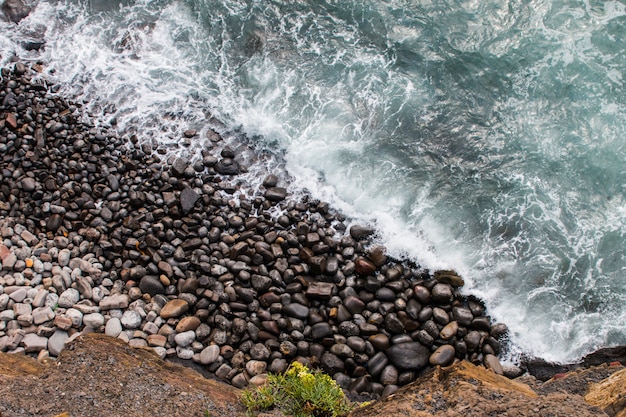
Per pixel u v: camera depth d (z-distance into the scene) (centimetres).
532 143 967
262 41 1060
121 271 842
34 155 909
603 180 940
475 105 1002
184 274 843
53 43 1039
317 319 813
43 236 864
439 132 983
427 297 827
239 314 818
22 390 600
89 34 1055
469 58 1030
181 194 884
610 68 1007
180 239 862
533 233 903
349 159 954
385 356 796
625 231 901
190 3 1090
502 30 1048
